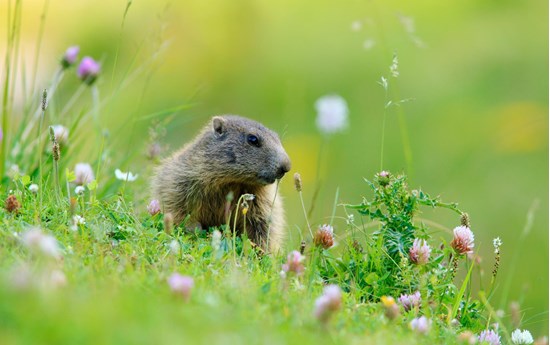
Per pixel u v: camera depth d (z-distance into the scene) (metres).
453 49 27.28
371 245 9.97
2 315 5.71
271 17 28.98
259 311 6.97
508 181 23.00
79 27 26.52
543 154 24.09
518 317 10.01
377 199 10.05
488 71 26.64
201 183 11.39
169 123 15.83
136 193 12.27
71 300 6.05
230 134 11.47
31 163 11.78
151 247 8.84
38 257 7.16
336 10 28.84
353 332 7.27
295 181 9.72
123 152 14.27
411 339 7.43
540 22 28.31
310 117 24.98
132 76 16.25
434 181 22.91
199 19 28.17
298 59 27.20
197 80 26.08
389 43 27.16
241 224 11.52
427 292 9.09
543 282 19.52
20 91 17.47
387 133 24.22
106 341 5.60
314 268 8.77
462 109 25.17
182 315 6.32
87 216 9.42
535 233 21.59
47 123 13.65
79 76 12.91
